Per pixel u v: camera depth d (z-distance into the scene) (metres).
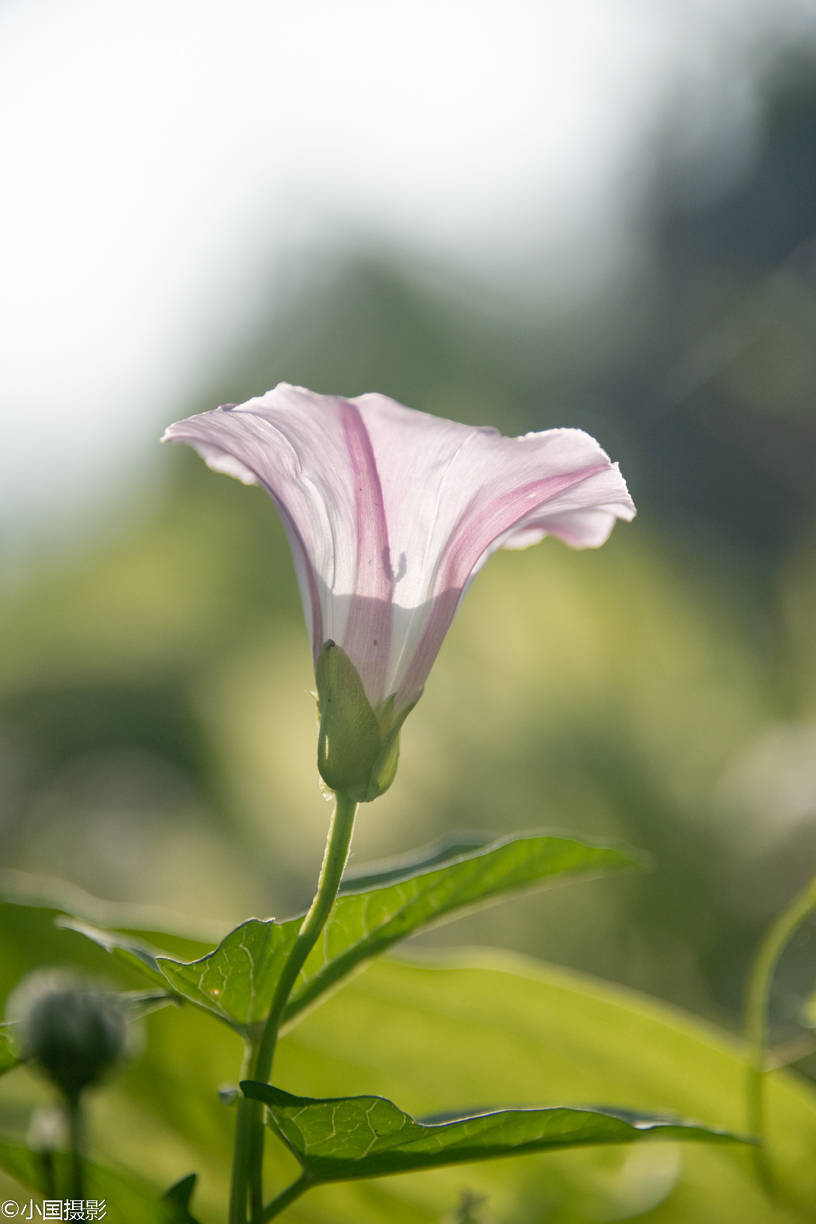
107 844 1.27
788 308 1.77
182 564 1.35
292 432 0.44
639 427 1.76
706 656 1.05
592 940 0.79
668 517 1.67
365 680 0.44
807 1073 0.51
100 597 1.36
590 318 1.80
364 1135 0.43
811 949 0.54
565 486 0.45
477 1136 0.43
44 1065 0.42
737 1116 0.49
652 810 0.85
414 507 0.44
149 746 1.31
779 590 1.27
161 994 0.43
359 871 0.47
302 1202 0.49
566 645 1.00
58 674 1.34
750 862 0.75
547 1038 0.49
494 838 0.48
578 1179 0.49
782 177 1.89
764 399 1.74
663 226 1.96
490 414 1.54
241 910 1.19
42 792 1.32
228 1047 0.49
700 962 0.76
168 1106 0.49
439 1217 0.49
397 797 0.98
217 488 1.38
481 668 0.99
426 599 0.44
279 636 1.29
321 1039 0.49
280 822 1.23
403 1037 0.49
